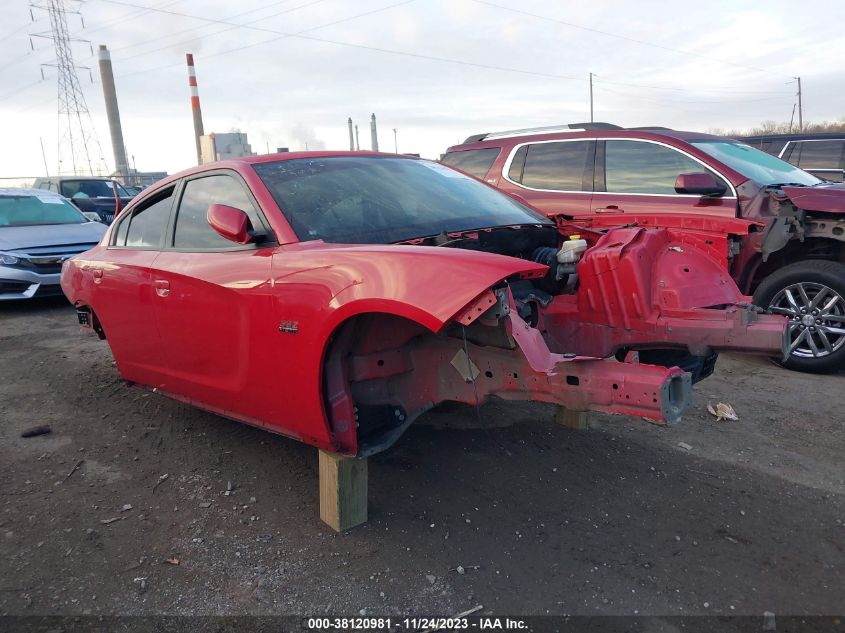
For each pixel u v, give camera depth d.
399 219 3.44
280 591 2.63
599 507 3.21
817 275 5.11
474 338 2.71
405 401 3.06
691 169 5.78
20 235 8.62
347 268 2.71
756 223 3.98
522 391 2.68
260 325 3.03
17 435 4.22
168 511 3.26
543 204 6.58
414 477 3.53
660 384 2.29
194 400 3.79
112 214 16.36
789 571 2.71
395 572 2.73
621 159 6.21
